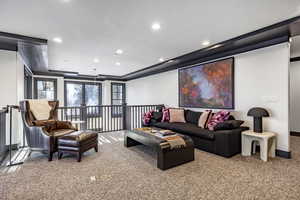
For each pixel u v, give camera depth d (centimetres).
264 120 328
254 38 313
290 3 211
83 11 227
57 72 664
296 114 475
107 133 528
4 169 253
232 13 235
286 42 297
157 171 246
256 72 340
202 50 396
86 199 179
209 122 373
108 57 474
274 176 228
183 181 216
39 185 207
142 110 636
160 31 297
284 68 300
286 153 298
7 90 348
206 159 294
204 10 226
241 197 181
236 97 376
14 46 346
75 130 362
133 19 252
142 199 179
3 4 205
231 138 304
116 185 207
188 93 498
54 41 341
